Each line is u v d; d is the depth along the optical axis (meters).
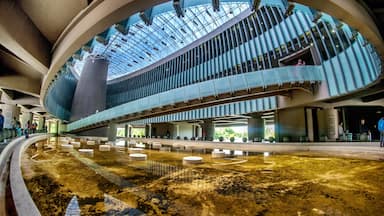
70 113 40.75
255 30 22.50
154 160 8.72
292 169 6.55
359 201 3.34
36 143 17.05
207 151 13.79
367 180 4.93
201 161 7.78
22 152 9.88
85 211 2.82
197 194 3.72
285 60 19.42
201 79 29.62
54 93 28.36
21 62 10.77
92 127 30.22
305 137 17.27
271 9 20.23
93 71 40.12
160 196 3.57
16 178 4.34
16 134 16.83
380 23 7.48
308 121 17.92
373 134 20.22
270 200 3.39
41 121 38.78
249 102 21.03
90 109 38.31
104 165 7.16
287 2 4.83
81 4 5.36
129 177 5.17
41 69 7.93
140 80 42.97
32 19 6.26
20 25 5.69
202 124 33.84
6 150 8.13
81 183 4.48
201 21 29.06
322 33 14.91
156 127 38.09
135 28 30.61
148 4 4.44
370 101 16.17
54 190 3.89
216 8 5.03
